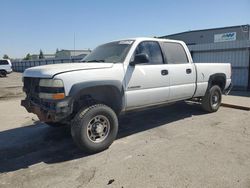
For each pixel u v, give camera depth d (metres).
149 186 3.20
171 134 5.23
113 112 4.49
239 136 5.02
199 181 3.29
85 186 3.26
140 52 5.03
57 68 4.15
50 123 5.71
